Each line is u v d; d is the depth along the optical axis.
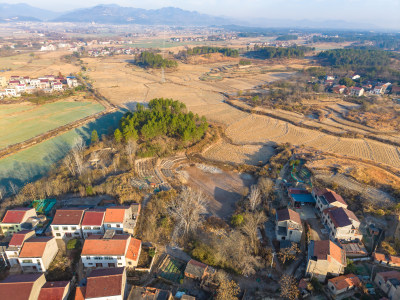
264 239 67.25
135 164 101.75
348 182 88.75
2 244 61.44
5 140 119.12
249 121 149.62
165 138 116.00
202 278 56.00
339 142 123.94
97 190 83.19
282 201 81.62
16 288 47.19
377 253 60.12
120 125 120.44
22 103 167.25
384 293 52.03
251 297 53.12
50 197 81.56
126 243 58.97
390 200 79.69
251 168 100.88
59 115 150.75
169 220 71.81
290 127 141.50
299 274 57.84
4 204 76.44
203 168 102.56
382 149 116.62
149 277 57.41
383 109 160.00
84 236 66.19
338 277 54.19
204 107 170.25
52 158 106.88
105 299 48.66
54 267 58.53
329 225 69.06
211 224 71.75
